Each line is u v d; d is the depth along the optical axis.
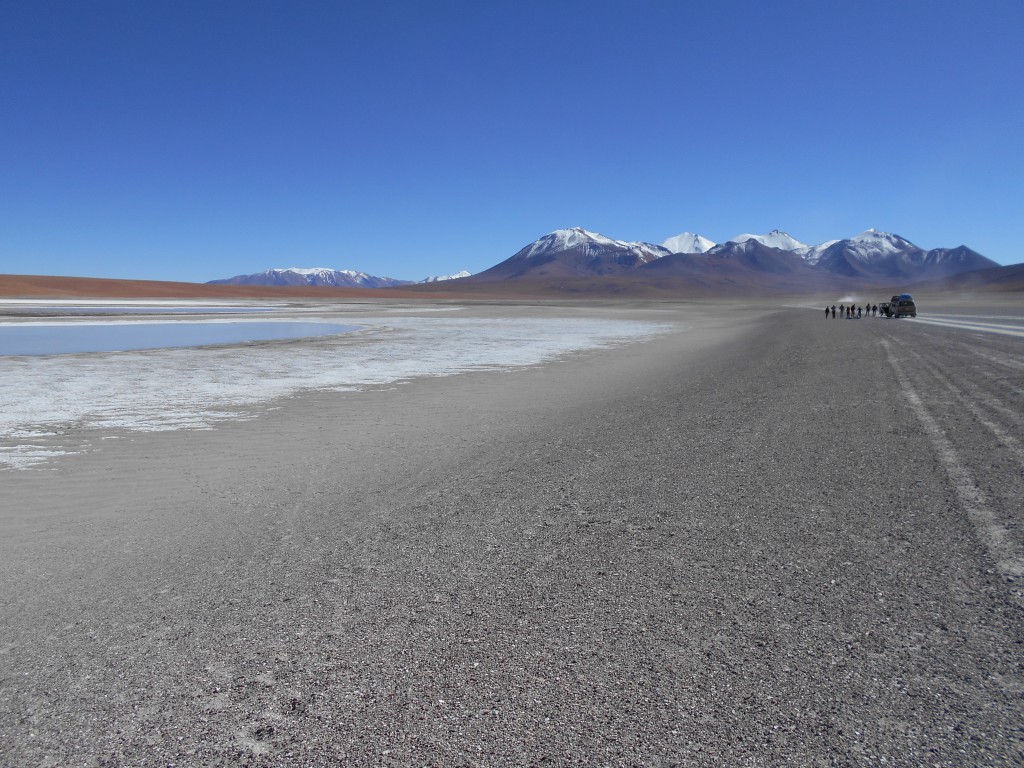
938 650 3.47
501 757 2.73
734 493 6.74
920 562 4.70
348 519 6.40
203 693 3.31
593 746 2.78
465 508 6.62
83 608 4.48
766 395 14.58
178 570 5.16
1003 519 5.59
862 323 50.91
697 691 3.16
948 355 21.94
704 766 2.63
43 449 10.01
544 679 3.31
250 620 4.16
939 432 9.52
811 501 6.34
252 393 16.28
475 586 4.57
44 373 20.34
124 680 3.48
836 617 3.88
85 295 131.12
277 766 2.73
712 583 4.45
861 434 9.66
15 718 3.16
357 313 78.19
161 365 22.83
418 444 10.26
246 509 6.89
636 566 4.83
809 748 2.72
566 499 6.80
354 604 4.34
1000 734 2.77
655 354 28.06
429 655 3.60
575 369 21.92
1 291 120.75
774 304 159.38
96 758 2.83
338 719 3.04
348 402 14.80
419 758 2.74
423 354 27.50
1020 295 177.50
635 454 8.95
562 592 4.41
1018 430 9.41
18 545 5.89
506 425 11.88
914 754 2.67
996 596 4.10
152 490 7.71
